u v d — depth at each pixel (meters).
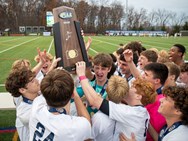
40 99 2.27
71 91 2.04
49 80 2.03
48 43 30.77
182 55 5.73
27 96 2.62
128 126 2.38
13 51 21.08
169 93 2.24
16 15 72.00
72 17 2.69
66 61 2.64
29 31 69.25
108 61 3.14
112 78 2.54
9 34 63.69
